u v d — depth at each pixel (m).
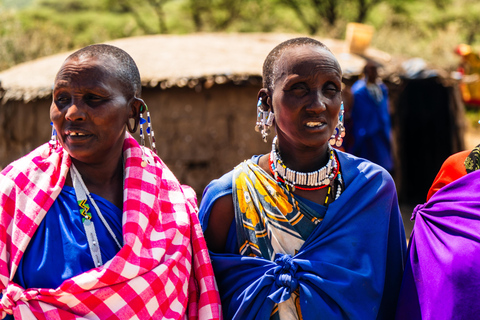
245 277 2.48
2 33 21.45
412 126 11.05
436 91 10.73
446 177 2.71
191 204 2.65
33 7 36.12
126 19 36.38
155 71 9.15
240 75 8.84
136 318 2.19
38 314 2.13
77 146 2.26
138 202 2.32
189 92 8.90
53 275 2.19
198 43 10.86
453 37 25.17
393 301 2.66
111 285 2.17
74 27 34.22
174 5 37.25
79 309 2.15
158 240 2.33
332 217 2.46
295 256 2.44
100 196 2.37
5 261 2.19
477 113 15.30
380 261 2.50
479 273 2.31
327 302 2.41
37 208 2.24
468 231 2.38
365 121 8.17
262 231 2.48
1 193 2.26
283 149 2.54
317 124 2.38
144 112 2.48
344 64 9.73
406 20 31.45
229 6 34.09
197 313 2.48
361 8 30.69
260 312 2.43
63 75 2.25
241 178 2.54
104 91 2.25
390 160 8.38
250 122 8.94
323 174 2.51
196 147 8.98
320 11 31.47
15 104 9.68
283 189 2.49
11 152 9.90
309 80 2.34
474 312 2.30
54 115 2.26
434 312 2.41
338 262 2.44
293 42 2.44
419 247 2.55
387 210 2.57
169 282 2.30
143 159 2.44
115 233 2.33
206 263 2.50
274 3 32.84
